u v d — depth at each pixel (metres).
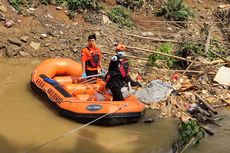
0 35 12.88
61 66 10.98
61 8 14.64
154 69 12.02
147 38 13.86
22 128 8.72
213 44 13.82
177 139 8.66
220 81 11.27
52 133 8.61
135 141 8.52
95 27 14.45
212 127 9.34
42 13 14.20
